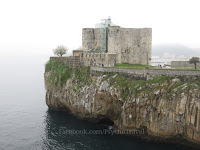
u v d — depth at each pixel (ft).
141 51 278.26
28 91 447.01
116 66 263.90
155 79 207.31
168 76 204.23
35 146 195.83
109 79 234.17
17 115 280.92
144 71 219.82
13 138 212.64
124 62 286.66
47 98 307.78
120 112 222.69
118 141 200.95
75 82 267.39
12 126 242.58
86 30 299.79
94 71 258.16
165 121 188.65
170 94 187.93
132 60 285.02
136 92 208.64
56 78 291.79
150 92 199.21
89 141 202.18
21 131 228.63
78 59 287.28
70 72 286.46
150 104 196.65
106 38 288.51
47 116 273.95
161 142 194.29
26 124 247.70
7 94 414.00
